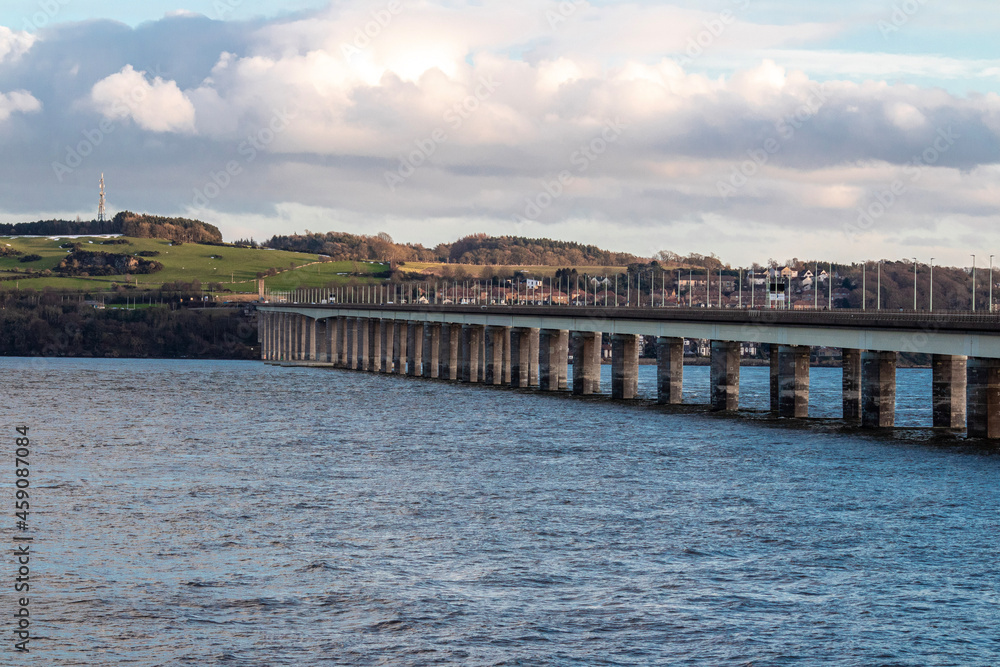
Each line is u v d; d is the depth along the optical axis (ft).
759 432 359.05
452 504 225.35
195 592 159.43
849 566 175.42
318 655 135.74
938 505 223.92
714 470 272.31
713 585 164.55
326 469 275.18
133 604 153.69
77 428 380.17
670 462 287.28
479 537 194.29
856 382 397.60
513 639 141.28
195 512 215.10
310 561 176.45
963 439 331.16
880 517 212.43
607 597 158.30
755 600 157.38
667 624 147.02
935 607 154.61
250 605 153.79
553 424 391.86
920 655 137.18
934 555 182.50
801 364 413.39
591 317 546.26
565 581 166.50
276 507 220.84
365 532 197.88
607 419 410.93
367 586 162.91
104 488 242.58
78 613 149.69
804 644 140.46
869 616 150.71
